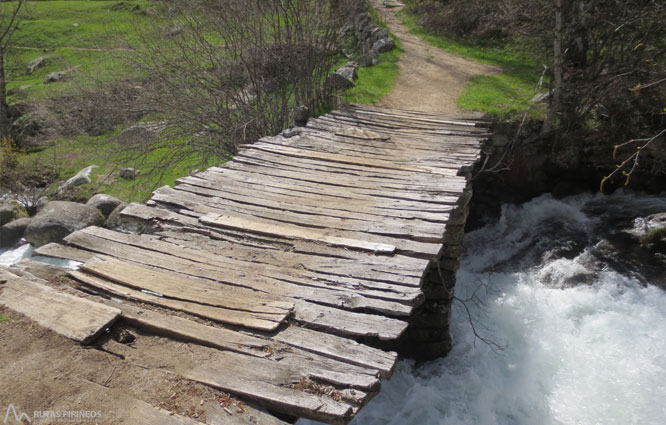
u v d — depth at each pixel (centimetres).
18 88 2220
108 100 1435
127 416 333
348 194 712
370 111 1258
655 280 934
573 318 891
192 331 411
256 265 516
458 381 805
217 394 353
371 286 476
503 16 1502
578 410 717
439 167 840
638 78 1134
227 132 1309
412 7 2370
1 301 438
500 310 941
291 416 363
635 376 750
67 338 398
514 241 1152
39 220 1296
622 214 1121
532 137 1230
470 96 1407
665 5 1112
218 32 1379
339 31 1554
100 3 3231
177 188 712
